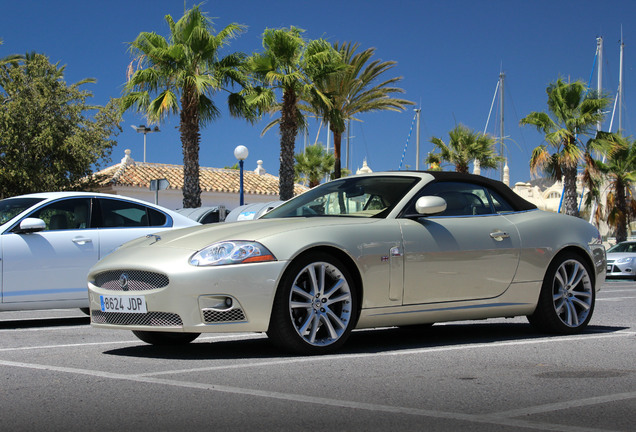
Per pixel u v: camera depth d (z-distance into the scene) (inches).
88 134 1126.4
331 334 211.3
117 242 317.4
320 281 210.7
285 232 209.2
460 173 256.7
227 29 882.8
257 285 200.4
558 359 201.9
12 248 295.0
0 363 196.4
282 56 923.4
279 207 256.7
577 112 1109.1
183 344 239.1
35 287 298.2
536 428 127.6
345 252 214.1
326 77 964.0
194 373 180.1
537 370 184.5
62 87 1134.4
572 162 1069.8
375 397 152.6
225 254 202.1
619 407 143.7
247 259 201.3
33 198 314.8
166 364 194.5
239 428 127.6
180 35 876.0
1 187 1112.2
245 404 145.9
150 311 204.4
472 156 1336.1
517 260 250.4
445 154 1350.9
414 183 243.6
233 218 699.4
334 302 213.0
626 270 863.7
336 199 248.2
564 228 266.8
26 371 183.5
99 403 147.2
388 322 224.2
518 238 251.6
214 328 199.5
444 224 237.3
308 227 213.6
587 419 134.0
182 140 902.4
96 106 1170.0
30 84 1122.0
